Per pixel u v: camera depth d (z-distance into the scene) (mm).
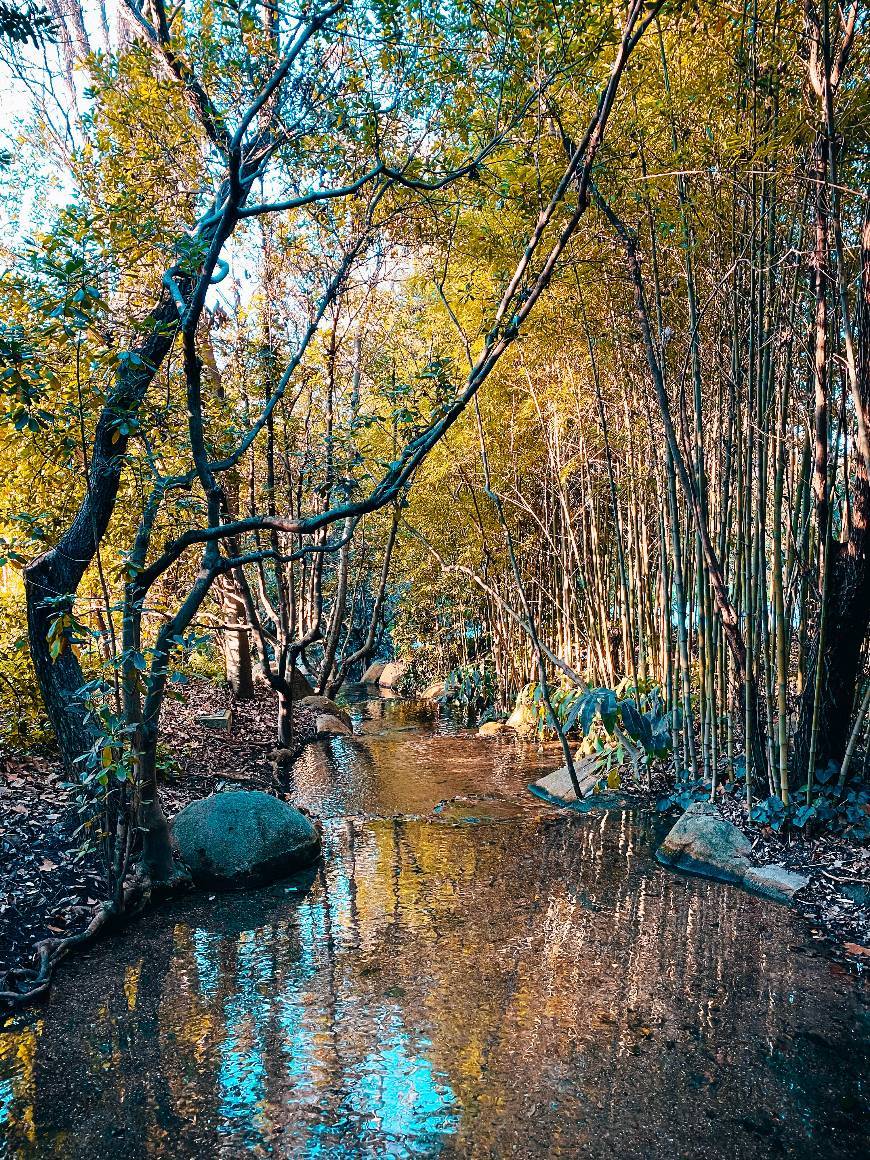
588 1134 2637
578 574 9250
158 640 4520
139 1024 3365
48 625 4840
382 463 4230
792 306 5109
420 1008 3471
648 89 5324
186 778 6961
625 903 4633
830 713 5164
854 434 5023
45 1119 2758
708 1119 2713
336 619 12188
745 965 3832
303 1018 3400
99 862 4723
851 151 5090
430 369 4105
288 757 8867
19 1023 3395
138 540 4363
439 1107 2783
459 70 4180
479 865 5359
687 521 6582
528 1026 3309
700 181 5426
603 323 7090
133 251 4703
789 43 4988
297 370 8719
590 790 6918
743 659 5465
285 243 7609
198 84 4691
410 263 8570
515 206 5430
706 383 6602
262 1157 2545
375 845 5871
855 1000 3494
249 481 9062
